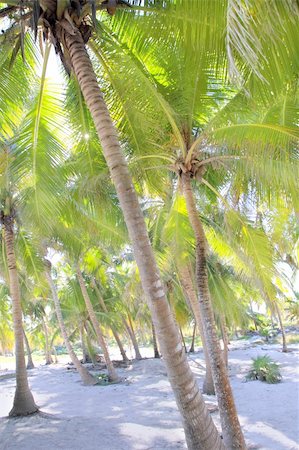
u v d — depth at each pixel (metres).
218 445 3.63
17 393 11.38
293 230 11.95
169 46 5.25
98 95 4.30
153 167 7.60
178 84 6.48
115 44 5.60
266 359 16.53
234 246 8.77
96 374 21.41
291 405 11.12
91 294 25.97
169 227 9.59
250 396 12.91
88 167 7.79
